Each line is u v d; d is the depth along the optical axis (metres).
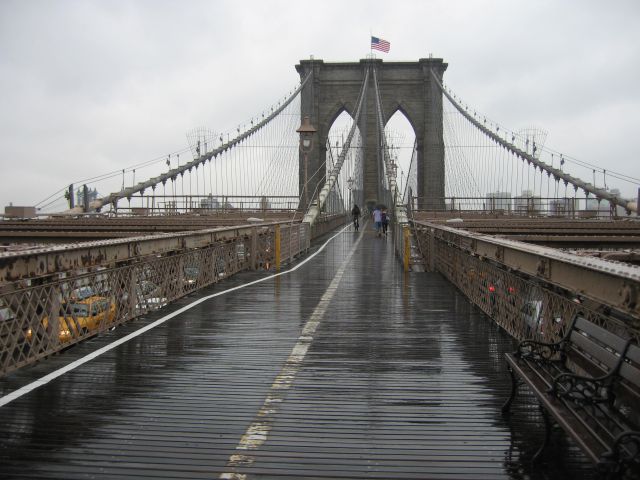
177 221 22.56
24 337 4.95
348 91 73.62
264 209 31.67
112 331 6.67
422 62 72.69
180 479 3.04
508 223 20.19
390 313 7.99
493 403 4.24
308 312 8.05
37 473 3.11
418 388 4.59
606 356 3.23
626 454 2.51
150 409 4.09
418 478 3.09
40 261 5.03
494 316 7.30
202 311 8.08
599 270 3.51
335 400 4.29
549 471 3.18
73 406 4.14
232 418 3.92
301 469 3.17
